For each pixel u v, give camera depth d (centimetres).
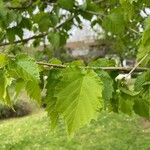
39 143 1392
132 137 1364
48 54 586
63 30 456
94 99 136
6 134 1570
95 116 133
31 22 386
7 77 144
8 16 361
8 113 1927
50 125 158
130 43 607
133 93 184
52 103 158
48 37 455
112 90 165
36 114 1867
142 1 200
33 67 145
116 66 188
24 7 411
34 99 154
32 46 537
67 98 137
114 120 1534
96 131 1434
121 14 366
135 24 453
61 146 1334
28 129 1591
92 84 141
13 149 1368
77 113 134
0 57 145
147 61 187
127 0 196
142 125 1480
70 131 132
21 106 1942
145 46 179
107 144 1315
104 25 371
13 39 379
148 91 186
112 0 394
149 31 175
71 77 143
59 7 420
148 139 1331
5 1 410
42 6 441
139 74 187
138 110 193
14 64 145
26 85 153
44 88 161
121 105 192
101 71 168
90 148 1293
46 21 428
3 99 146
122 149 1262
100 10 431
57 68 163
